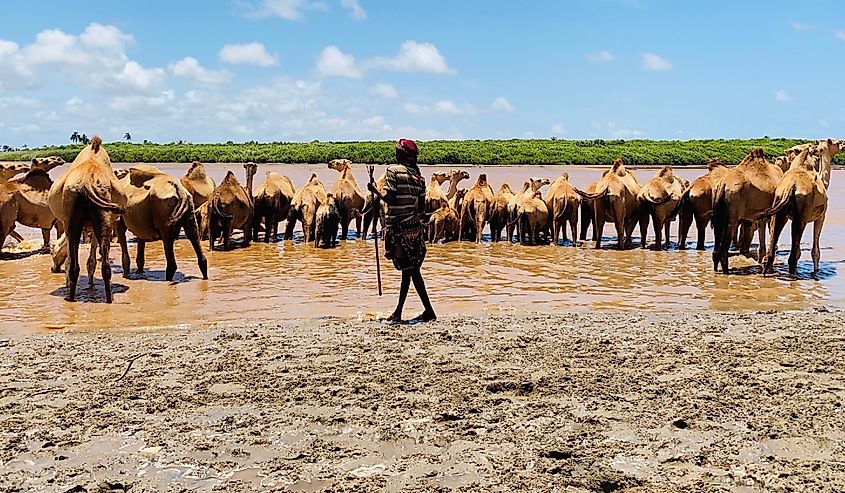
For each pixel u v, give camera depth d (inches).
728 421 267.9
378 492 216.1
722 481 222.7
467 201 851.4
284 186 853.8
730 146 2780.5
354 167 2038.6
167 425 263.9
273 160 2386.8
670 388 302.4
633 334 392.8
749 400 287.7
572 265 665.6
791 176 609.9
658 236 788.0
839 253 738.2
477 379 312.2
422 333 390.0
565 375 317.1
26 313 457.1
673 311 468.4
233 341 375.2
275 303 490.0
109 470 230.4
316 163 2357.3
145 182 573.3
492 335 386.9
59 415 272.1
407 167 412.5
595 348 360.5
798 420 268.2
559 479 223.9
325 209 780.0
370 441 251.3
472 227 864.9
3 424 263.3
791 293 538.9
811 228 943.7
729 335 391.2
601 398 290.8
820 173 751.1
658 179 787.4
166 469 231.1
